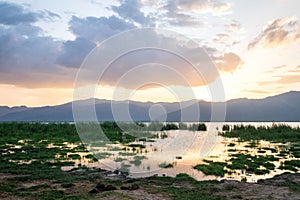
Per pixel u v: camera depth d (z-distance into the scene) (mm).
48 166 16625
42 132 37656
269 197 10422
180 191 11227
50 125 42594
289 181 12914
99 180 13234
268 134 36969
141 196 10422
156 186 12094
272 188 11688
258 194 10820
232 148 24828
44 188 11781
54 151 22094
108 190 11312
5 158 19109
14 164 17078
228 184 12367
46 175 14133
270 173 15406
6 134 35344
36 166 16562
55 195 10609
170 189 11508
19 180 13203
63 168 16234
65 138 31391
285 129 41281
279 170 16094
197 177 14359
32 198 10312
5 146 24875
